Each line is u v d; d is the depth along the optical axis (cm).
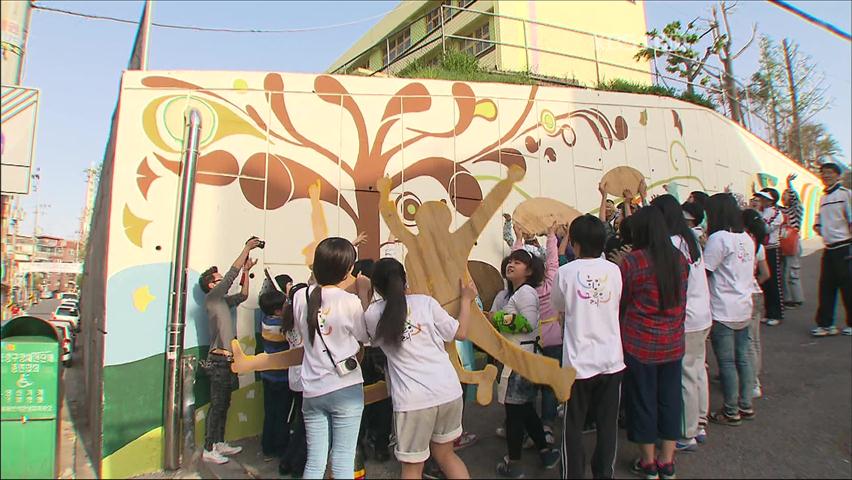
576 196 766
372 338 338
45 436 381
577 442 338
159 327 485
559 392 337
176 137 523
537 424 395
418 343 325
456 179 667
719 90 1323
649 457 357
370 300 410
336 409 328
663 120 931
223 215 532
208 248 520
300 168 577
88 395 622
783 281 786
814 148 2597
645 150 884
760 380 536
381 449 438
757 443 409
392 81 646
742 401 450
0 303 400
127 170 497
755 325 499
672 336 353
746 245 445
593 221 357
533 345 401
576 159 780
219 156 538
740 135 1152
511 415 384
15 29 414
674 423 351
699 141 1008
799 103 2353
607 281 345
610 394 338
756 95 2162
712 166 1034
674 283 350
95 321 555
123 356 468
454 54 1162
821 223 638
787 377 535
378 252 604
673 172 927
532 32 1762
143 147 507
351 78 621
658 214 365
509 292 447
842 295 624
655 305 352
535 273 415
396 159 633
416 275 385
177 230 493
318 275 350
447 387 319
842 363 546
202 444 488
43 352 387
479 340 373
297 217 567
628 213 695
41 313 2878
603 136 824
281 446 456
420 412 312
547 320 420
